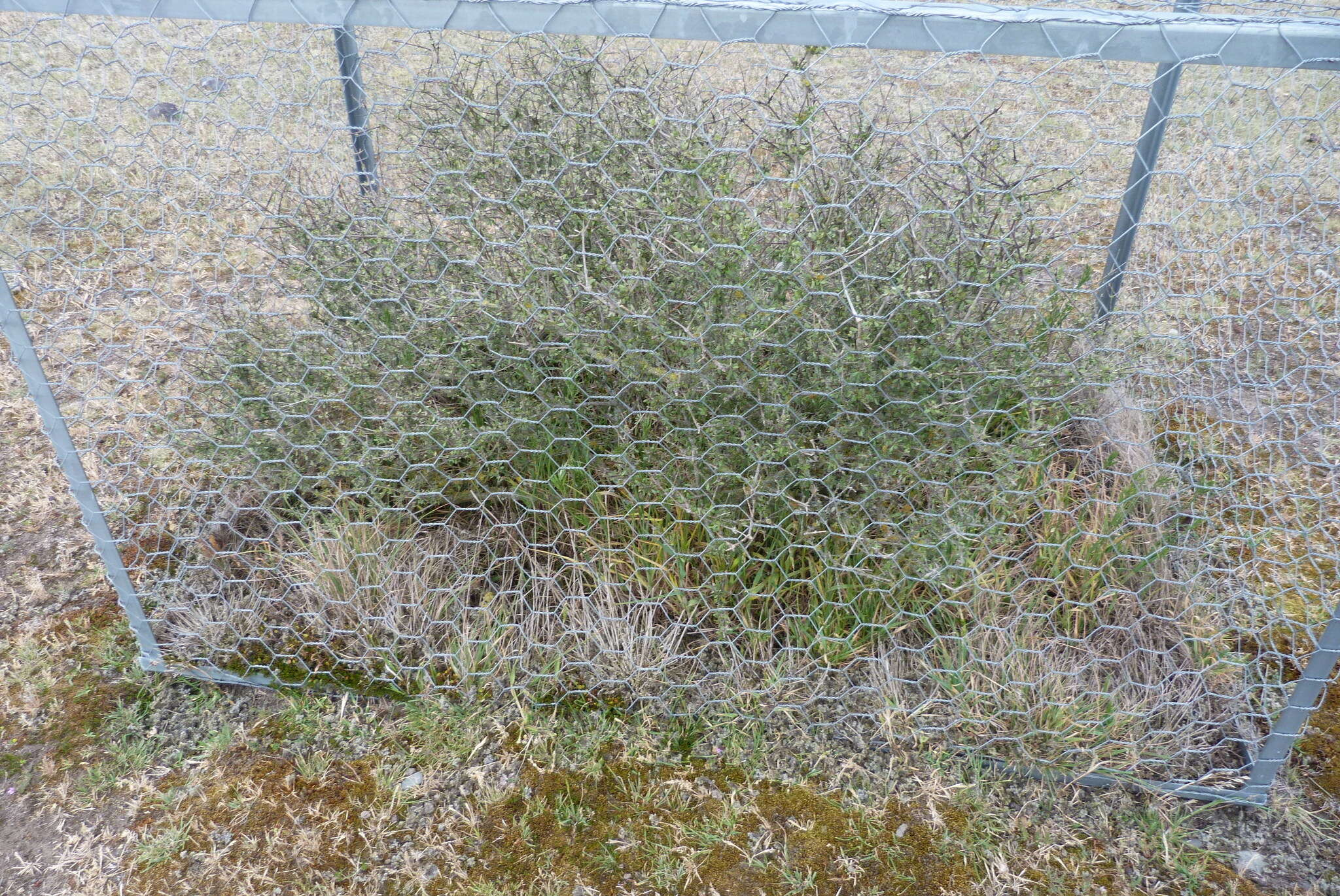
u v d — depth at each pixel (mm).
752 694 2656
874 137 2525
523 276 2748
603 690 2738
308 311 3029
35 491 3504
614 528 2934
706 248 2506
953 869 2281
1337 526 3119
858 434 2652
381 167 3086
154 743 2633
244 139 3549
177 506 3102
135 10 2053
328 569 2846
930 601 2734
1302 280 3916
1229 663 2496
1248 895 2221
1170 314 3604
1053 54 1801
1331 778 2486
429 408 2869
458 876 2283
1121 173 3783
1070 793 2455
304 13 1988
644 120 2564
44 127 3830
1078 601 2781
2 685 2801
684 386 2664
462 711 2670
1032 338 2664
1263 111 3924
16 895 2262
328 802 2459
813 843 2342
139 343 3424
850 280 2512
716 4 1841
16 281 4078
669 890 2244
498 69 2738
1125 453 3145
